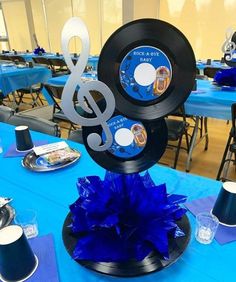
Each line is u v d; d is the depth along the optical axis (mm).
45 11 7188
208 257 598
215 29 5105
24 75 3900
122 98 501
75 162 1074
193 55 477
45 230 694
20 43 8414
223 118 1993
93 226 551
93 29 6613
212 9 4996
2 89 3621
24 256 546
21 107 4336
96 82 475
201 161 2533
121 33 460
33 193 868
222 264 579
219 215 711
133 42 465
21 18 7898
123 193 597
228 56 2270
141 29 456
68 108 487
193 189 879
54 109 2721
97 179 663
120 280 543
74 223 612
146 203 573
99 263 557
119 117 517
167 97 503
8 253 524
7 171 1025
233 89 2164
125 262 556
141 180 629
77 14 6680
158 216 576
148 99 505
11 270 536
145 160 567
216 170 2359
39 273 565
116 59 478
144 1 5324
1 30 8672
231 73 2156
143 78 491
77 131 1452
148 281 540
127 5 5195
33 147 1230
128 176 600
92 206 571
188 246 621
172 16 5520
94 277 552
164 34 460
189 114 2264
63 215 750
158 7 5598
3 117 1811
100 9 6266
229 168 2326
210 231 657
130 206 576
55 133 1515
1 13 8312
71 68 461
